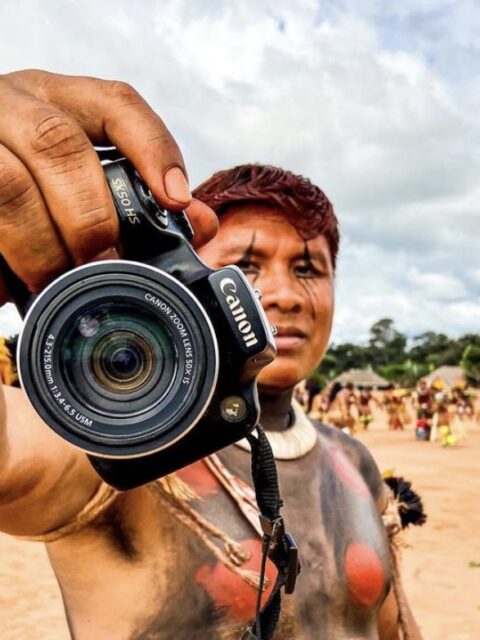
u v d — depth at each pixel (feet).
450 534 5.33
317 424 1.37
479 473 8.57
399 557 1.32
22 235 0.74
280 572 0.90
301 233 1.20
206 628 0.99
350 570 1.11
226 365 0.81
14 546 5.03
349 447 1.34
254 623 0.89
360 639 1.10
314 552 1.10
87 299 0.75
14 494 0.89
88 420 0.75
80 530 0.97
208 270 0.82
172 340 0.76
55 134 0.74
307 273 1.22
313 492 1.16
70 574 1.01
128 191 0.81
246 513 1.04
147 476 0.81
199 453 0.82
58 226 0.75
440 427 12.48
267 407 1.19
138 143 0.80
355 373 35.19
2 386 0.85
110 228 0.77
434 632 3.42
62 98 0.81
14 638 3.35
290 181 1.21
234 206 1.21
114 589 1.00
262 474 0.90
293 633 1.04
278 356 1.17
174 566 1.00
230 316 0.81
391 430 17.25
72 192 0.75
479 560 4.66
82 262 0.77
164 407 0.76
